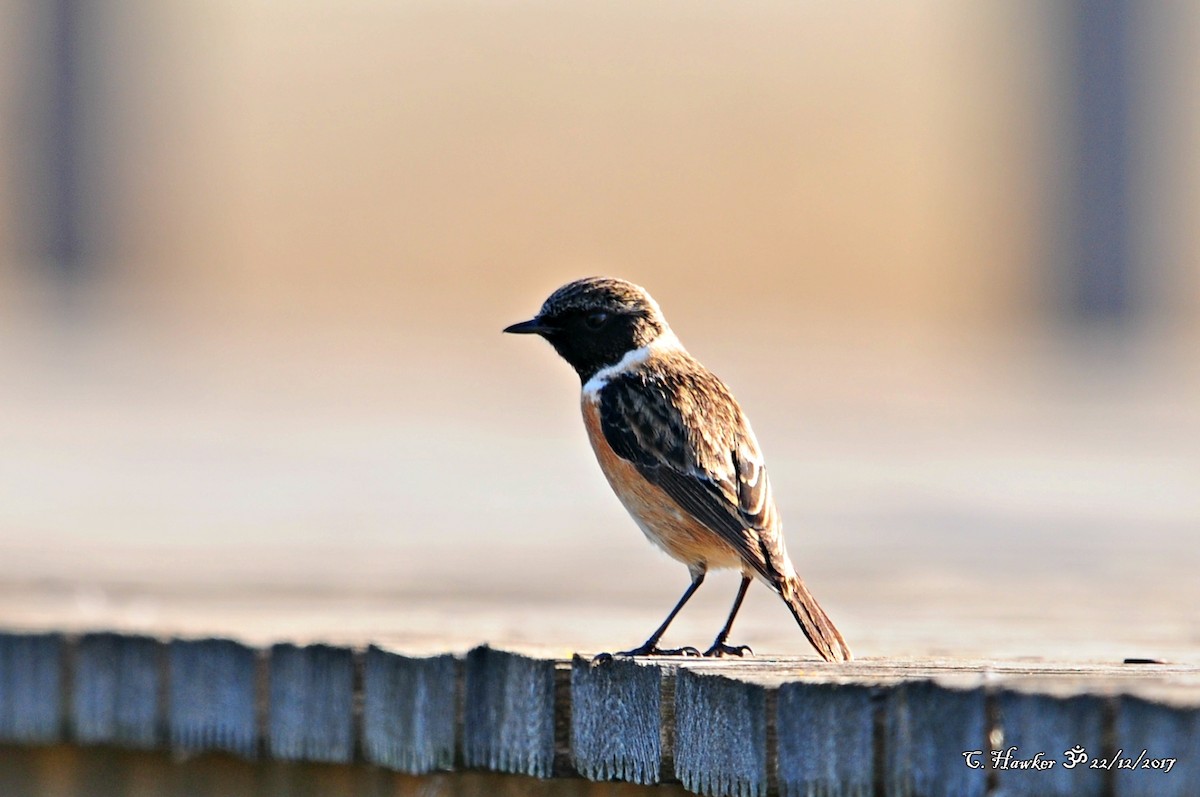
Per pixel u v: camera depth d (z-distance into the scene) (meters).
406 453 17.72
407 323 34.50
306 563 10.21
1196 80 33.56
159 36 38.97
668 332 7.49
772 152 41.28
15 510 13.06
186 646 6.55
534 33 46.34
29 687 6.82
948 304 36.09
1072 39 33.59
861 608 8.30
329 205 40.16
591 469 16.59
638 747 5.52
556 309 7.42
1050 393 25.28
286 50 44.66
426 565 10.16
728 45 45.91
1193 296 33.81
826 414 22.25
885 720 4.86
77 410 21.17
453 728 5.90
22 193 37.03
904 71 44.31
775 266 36.81
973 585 9.38
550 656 5.84
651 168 40.97
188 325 32.47
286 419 20.89
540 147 41.75
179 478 15.39
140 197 38.31
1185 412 22.86
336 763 6.32
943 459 17.45
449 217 39.09
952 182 40.03
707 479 6.76
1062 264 33.84
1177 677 5.01
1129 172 33.44
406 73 44.50
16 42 37.16
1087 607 8.24
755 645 6.93
